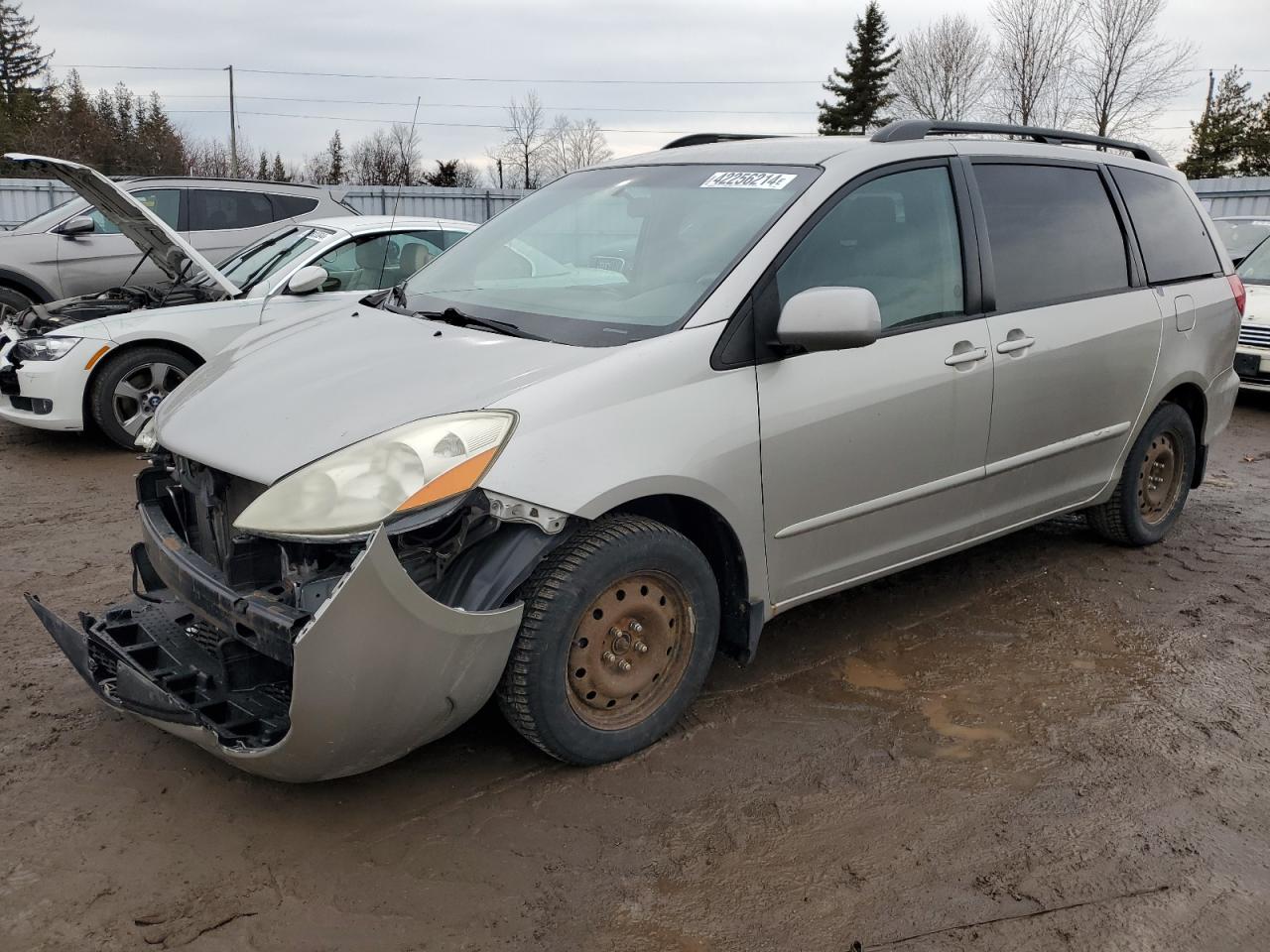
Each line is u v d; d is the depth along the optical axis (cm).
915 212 361
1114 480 461
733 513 303
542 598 272
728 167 365
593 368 282
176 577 287
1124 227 451
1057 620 418
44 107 5150
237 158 4231
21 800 280
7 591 439
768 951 231
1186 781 302
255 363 331
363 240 720
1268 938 237
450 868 257
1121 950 233
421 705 257
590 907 244
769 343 309
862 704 346
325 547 254
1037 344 391
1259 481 659
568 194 405
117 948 227
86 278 964
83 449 714
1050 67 4353
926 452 356
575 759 294
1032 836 274
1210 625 416
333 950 228
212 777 294
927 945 233
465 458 255
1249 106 5425
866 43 5738
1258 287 910
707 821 278
